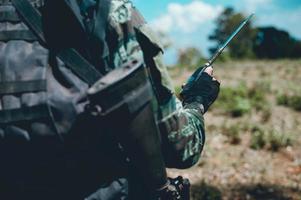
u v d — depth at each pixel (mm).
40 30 1123
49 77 1100
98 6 1118
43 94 1084
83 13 1126
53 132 1078
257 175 6453
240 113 10125
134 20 1150
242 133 8570
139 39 1160
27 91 1085
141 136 1077
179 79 18156
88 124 1089
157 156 1113
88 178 1144
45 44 1123
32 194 1153
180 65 25125
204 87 1353
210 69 1428
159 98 1173
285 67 22516
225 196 5695
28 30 1132
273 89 14086
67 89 1096
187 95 1348
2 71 1093
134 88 1038
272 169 6715
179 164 1223
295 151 7488
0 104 1083
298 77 17766
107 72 1131
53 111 1079
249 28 36906
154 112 1159
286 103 11250
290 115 10211
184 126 1201
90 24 1118
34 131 1077
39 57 1105
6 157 1110
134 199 1184
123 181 1164
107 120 1047
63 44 1116
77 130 1089
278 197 5707
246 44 36719
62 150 1100
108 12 1118
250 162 6957
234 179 6289
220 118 9898
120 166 1164
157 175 1125
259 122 9617
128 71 1025
